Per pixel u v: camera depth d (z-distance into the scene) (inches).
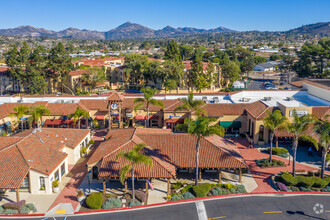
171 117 2506.2
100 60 6402.6
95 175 1654.8
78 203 1432.1
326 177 1638.8
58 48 4343.0
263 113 2219.5
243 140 2331.4
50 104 2635.3
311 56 5172.2
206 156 1620.3
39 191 1519.4
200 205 1397.6
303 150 2112.5
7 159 1512.1
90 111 2655.0
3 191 1519.4
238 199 1450.5
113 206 1387.8
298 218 1279.5
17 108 2223.2
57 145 1808.6
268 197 1469.0
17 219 1304.1
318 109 2260.1
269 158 1902.1
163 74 4215.1
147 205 1402.6
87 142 2176.4
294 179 1572.3
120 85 5157.5
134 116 2618.1
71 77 4458.7
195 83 4330.7
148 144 1712.6
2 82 4608.8
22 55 3996.1
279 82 5649.6
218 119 2459.4
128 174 1454.2
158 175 1453.0
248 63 6550.2
